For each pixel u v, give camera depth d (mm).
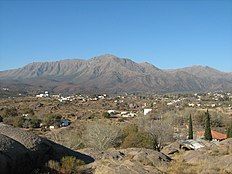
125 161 21031
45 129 82562
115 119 103750
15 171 16984
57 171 18453
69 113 119750
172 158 27344
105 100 197500
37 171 17922
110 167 19422
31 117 96250
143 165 21078
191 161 25406
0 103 144500
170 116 95062
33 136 20422
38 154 19156
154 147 39188
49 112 120000
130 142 39375
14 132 20016
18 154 17484
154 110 129625
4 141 17609
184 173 20875
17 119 88188
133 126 53938
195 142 45125
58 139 50062
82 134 56688
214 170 21562
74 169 18719
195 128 87562
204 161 24344
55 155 20797
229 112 118750
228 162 23203
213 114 98312
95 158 23438
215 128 89875
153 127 52906
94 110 135500
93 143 44625
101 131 46312
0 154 16453
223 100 194500
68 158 19375
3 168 16062
